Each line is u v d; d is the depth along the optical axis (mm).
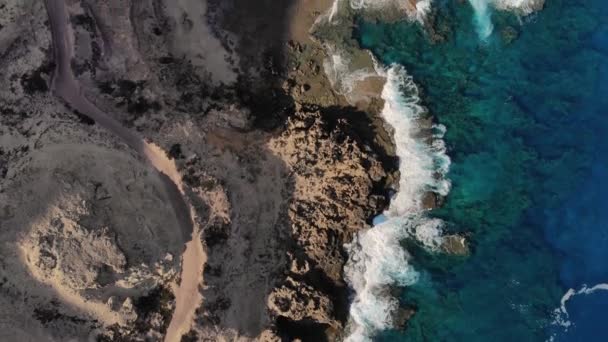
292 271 33188
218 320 31375
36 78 30297
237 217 32656
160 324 30531
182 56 33656
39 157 29422
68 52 30812
